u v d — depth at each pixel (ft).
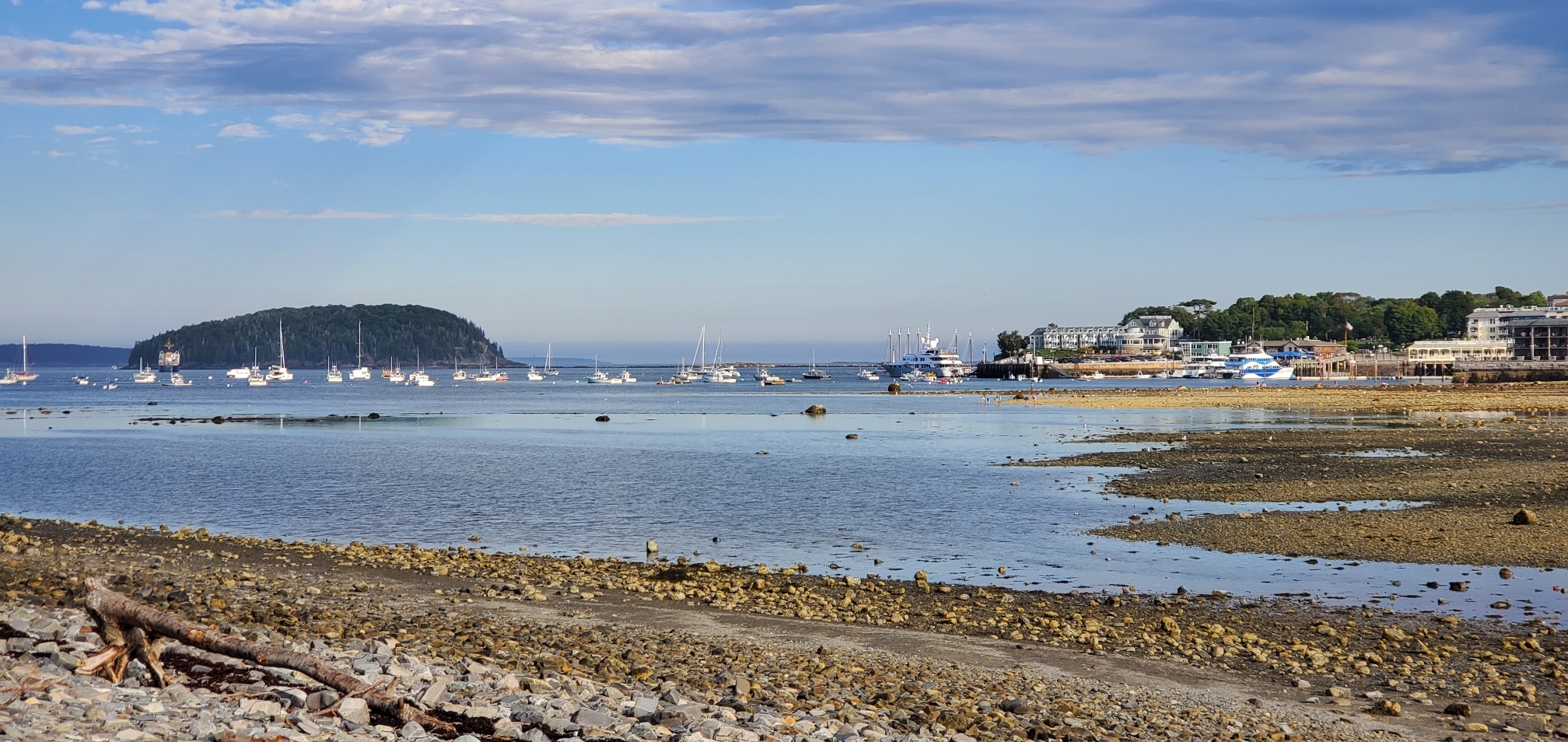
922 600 84.79
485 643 63.36
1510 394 496.64
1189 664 65.67
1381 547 107.45
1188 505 142.61
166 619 42.32
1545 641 71.97
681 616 76.84
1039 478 178.81
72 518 140.15
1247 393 561.84
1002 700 55.42
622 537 121.19
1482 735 51.85
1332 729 52.54
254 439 293.43
